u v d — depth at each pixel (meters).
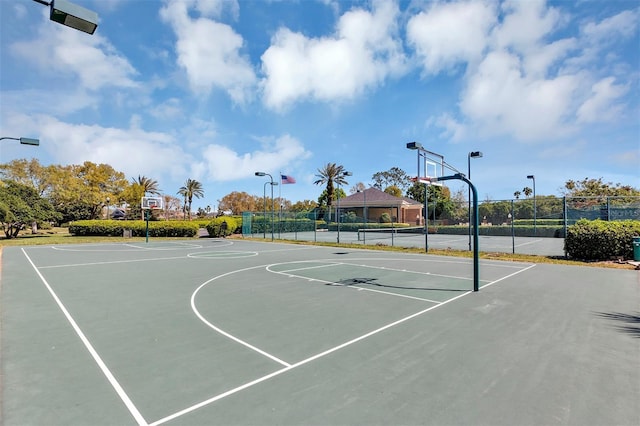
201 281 10.09
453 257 16.12
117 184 52.00
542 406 3.29
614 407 3.27
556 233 28.94
